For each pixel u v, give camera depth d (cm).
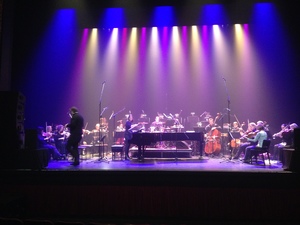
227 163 845
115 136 1030
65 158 1023
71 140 787
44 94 1244
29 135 745
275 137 1080
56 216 678
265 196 641
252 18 1126
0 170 695
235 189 649
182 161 907
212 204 652
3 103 737
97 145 1129
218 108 1309
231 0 1035
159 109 1340
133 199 668
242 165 784
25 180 693
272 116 1247
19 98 751
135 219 661
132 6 1062
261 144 837
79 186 679
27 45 1155
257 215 639
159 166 755
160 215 659
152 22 1144
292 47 1173
